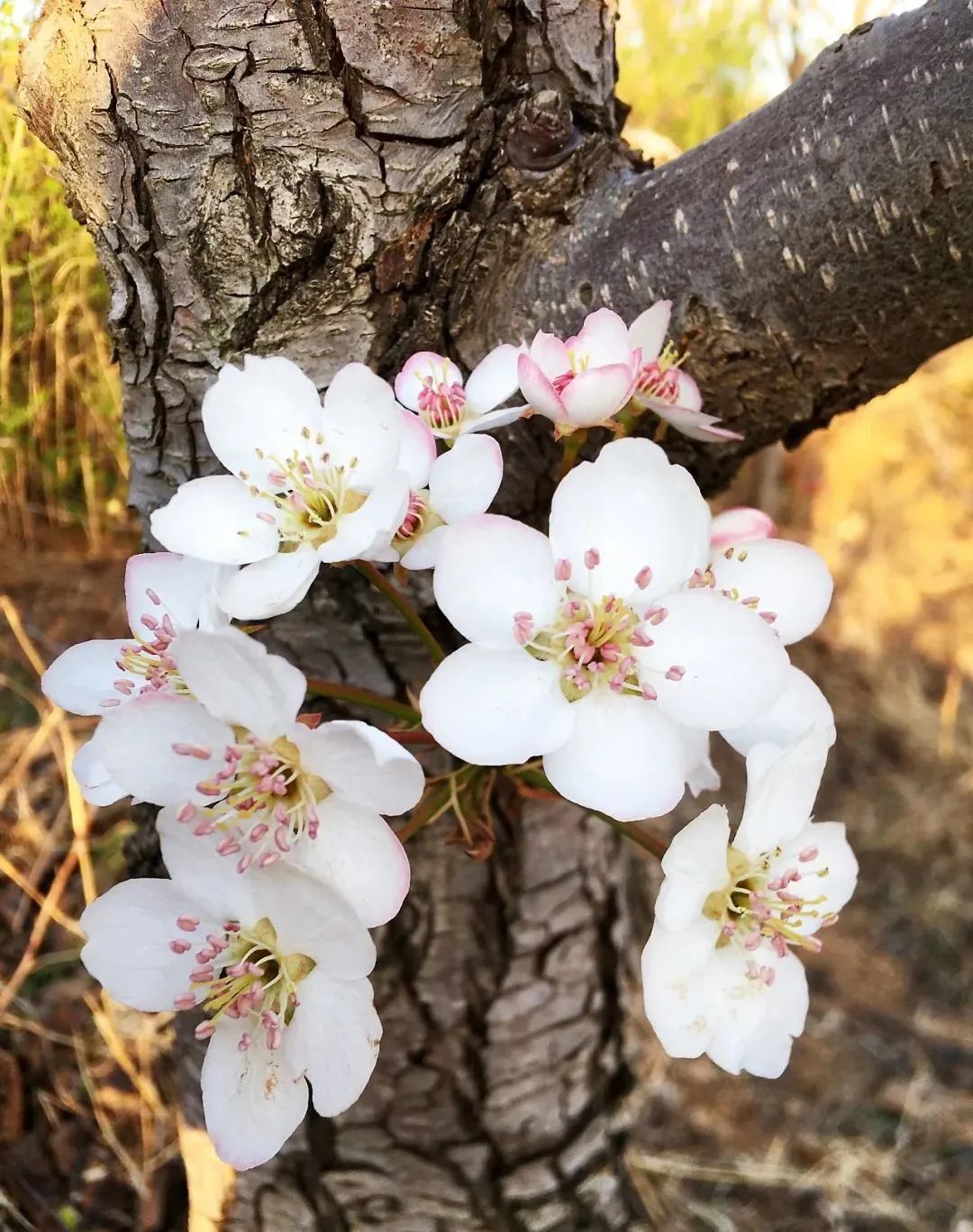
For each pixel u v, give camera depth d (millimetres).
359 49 114
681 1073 279
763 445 138
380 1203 177
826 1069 286
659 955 102
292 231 120
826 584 113
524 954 173
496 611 101
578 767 100
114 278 125
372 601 137
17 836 243
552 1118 183
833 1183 257
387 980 167
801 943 111
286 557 107
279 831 94
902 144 108
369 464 108
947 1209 255
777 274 118
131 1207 203
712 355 126
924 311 117
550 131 121
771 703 100
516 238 126
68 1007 226
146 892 101
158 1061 219
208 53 113
